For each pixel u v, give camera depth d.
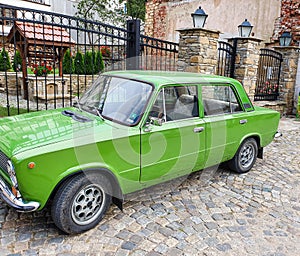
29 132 2.81
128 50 6.14
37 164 2.43
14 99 9.45
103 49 11.87
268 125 4.67
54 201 2.67
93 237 2.83
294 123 8.52
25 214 3.14
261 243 2.86
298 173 4.71
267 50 8.98
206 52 6.72
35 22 4.72
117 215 3.23
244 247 2.79
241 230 3.06
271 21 10.26
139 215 3.25
